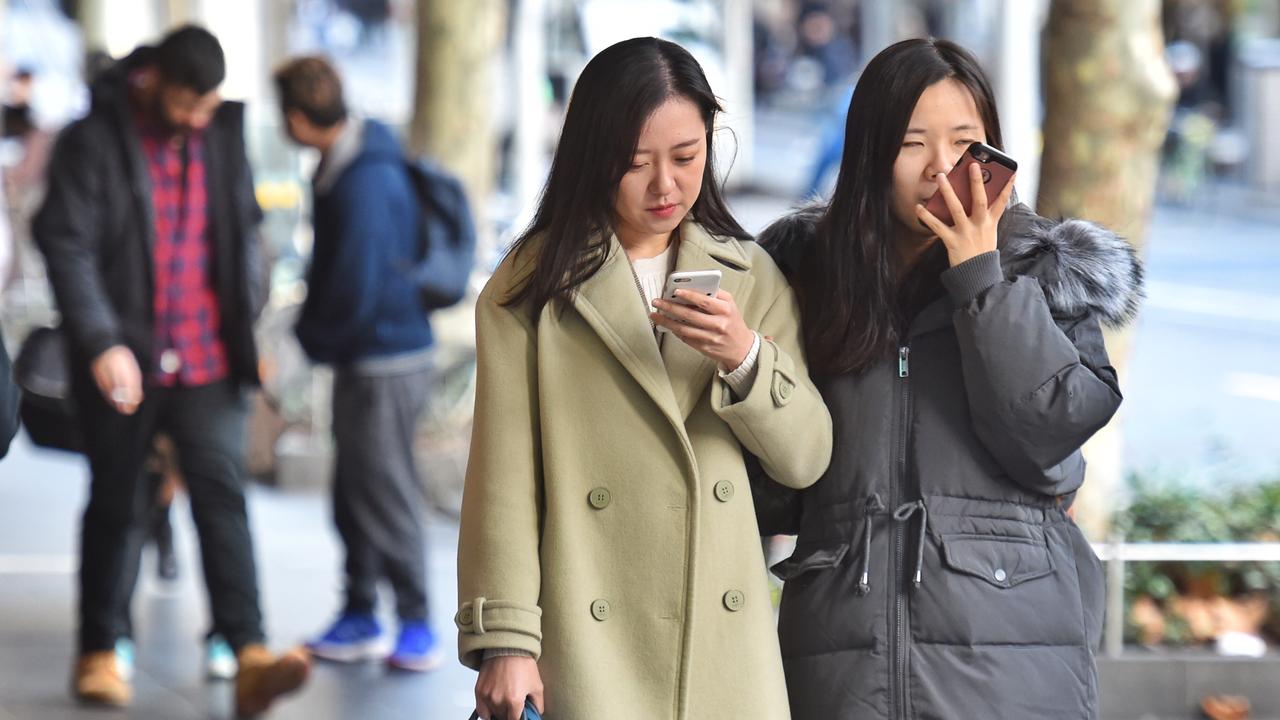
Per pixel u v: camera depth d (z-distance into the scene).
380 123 22.50
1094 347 11.47
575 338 11.13
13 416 13.30
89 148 19.77
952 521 11.23
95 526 20.88
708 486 11.10
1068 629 11.31
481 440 11.10
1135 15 21.03
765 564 11.36
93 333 19.53
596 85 10.88
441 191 22.55
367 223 21.91
